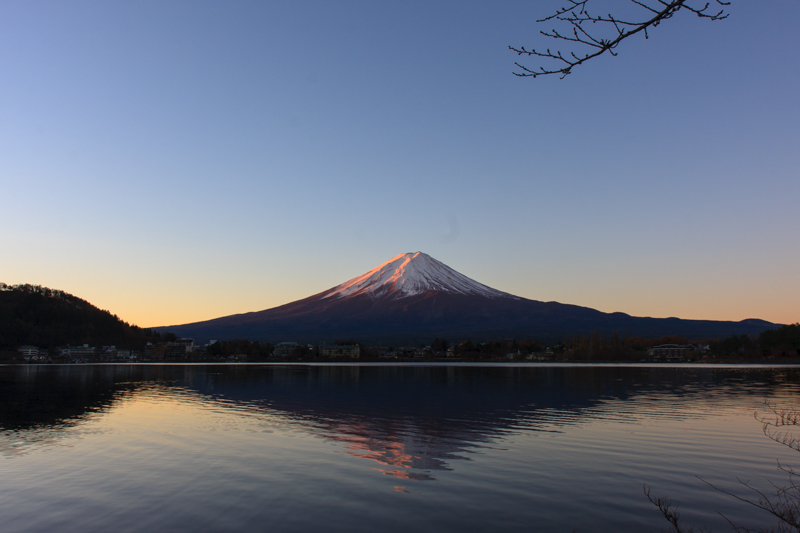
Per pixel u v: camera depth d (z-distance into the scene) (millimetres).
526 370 155000
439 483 24812
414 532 18688
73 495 22875
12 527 19219
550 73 8938
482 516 20297
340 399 65812
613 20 8234
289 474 26453
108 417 48156
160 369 170625
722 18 7777
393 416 48875
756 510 20609
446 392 76000
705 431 39406
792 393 72438
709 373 130375
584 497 22594
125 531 18812
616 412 51438
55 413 51062
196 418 47531
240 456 30672
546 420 45812
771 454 31016
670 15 7922
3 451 31969
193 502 21938
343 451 32188
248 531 18797
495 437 37094
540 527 19141
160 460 29531
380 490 23656
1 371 146375
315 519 19984
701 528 18750
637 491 23422
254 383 97062
